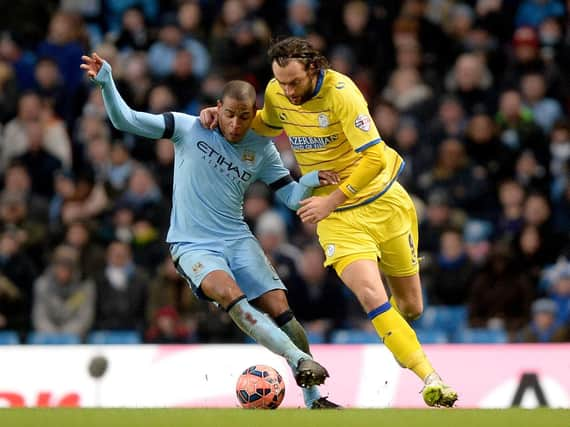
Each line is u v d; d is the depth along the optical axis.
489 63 49.81
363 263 25.98
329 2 50.62
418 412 22.83
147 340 40.25
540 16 51.94
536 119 48.25
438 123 46.53
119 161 46.84
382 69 49.75
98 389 32.72
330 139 25.91
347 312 41.03
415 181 45.47
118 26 54.28
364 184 25.25
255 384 25.70
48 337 41.03
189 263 26.27
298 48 24.80
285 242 43.28
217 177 26.56
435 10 51.59
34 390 32.78
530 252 43.34
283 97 25.89
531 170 46.16
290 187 27.31
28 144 47.12
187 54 48.00
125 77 48.69
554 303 40.66
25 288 42.62
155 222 44.47
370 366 32.25
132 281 42.00
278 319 26.69
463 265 42.28
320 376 24.48
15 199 44.97
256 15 50.66
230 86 25.89
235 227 26.91
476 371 32.25
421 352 25.34
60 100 49.69
